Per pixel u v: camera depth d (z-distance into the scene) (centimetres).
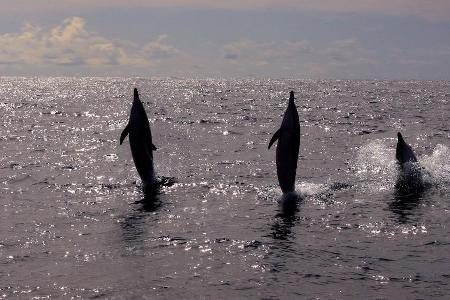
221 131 9906
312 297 2183
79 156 6644
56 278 2406
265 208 3800
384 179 4853
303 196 4162
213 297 2191
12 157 6500
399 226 3262
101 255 2739
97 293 2238
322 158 6306
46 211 3716
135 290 2269
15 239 3025
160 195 4269
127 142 8306
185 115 14162
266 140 8431
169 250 2823
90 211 3725
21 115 14388
